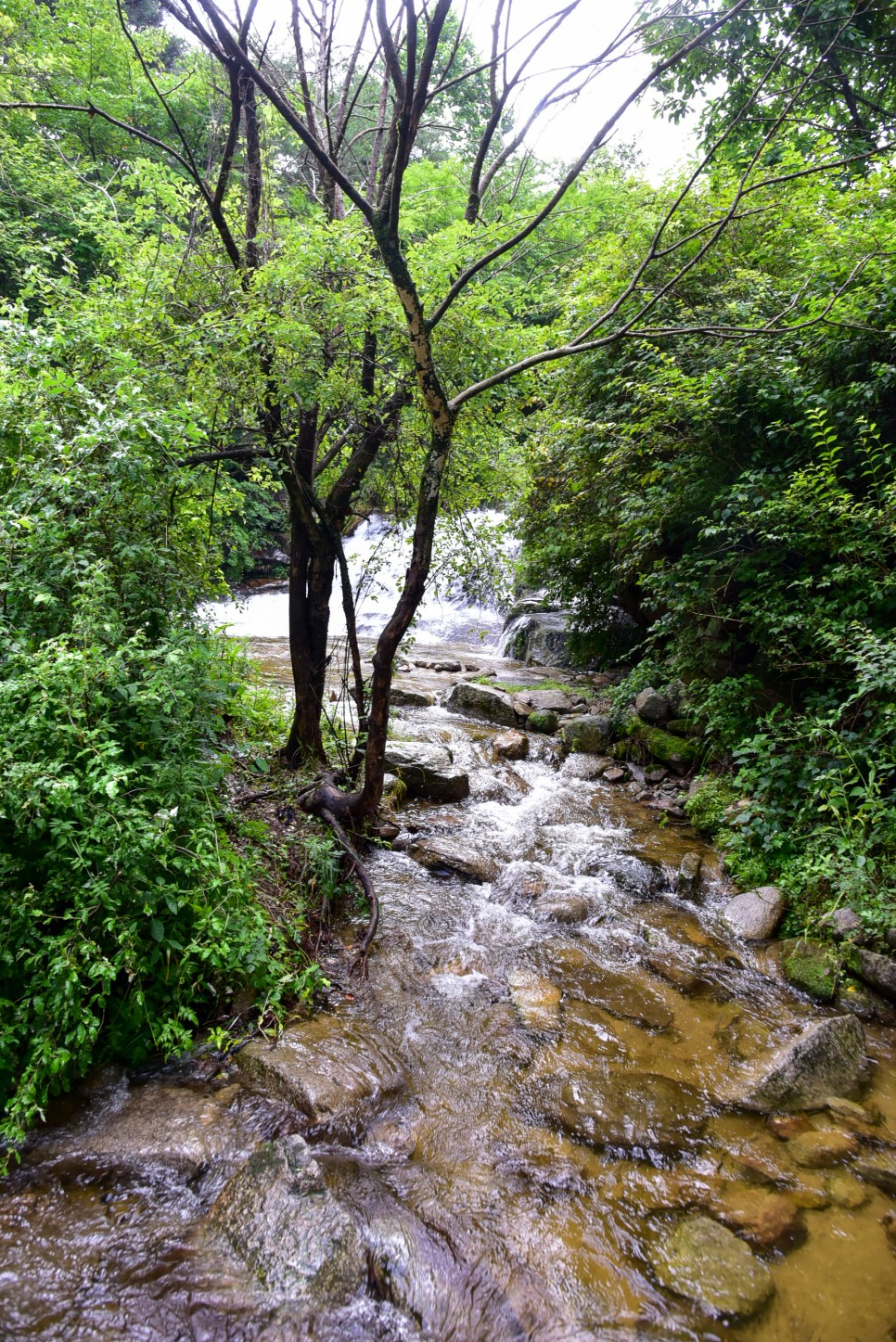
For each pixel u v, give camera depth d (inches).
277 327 149.6
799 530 216.4
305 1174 95.3
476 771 275.4
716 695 243.0
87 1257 85.0
